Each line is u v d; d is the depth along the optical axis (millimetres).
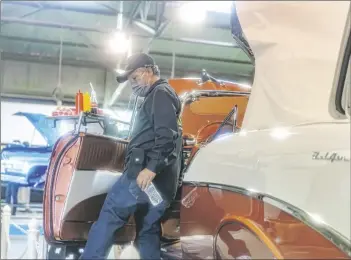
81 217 2688
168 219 2842
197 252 2234
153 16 8766
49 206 2725
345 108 1779
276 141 1874
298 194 1713
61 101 10805
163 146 2449
